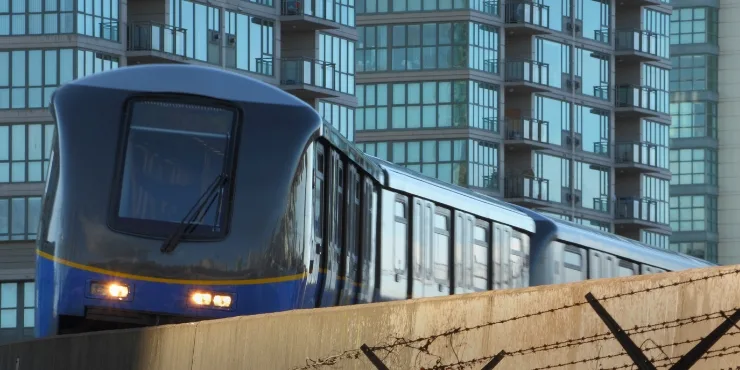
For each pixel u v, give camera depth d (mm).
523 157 151500
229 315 33844
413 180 45938
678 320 18922
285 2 126562
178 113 34969
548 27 153125
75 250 33875
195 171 34625
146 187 34375
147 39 115625
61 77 113125
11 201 113000
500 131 149500
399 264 44688
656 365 18984
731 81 192125
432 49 146625
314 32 128875
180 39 117812
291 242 34656
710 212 190875
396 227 44562
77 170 34375
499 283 51844
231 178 34625
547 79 153125
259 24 124562
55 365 32250
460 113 145750
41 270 34500
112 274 33688
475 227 50281
